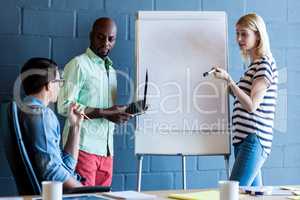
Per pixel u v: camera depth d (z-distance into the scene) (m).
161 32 3.40
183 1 3.71
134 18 3.63
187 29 3.41
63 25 3.50
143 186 3.64
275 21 3.89
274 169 3.87
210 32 3.43
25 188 2.15
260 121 3.02
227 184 1.66
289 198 1.88
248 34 3.08
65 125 3.11
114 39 3.29
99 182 3.26
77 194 1.98
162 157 3.67
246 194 1.99
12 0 3.40
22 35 3.42
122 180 3.61
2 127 2.24
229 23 3.80
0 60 3.38
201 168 3.74
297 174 3.92
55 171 2.20
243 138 3.04
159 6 3.68
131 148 3.62
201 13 3.43
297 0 3.92
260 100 2.97
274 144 3.87
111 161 3.30
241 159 3.04
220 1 3.78
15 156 2.15
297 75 3.92
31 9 3.44
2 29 3.38
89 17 3.55
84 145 3.12
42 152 2.20
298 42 3.93
